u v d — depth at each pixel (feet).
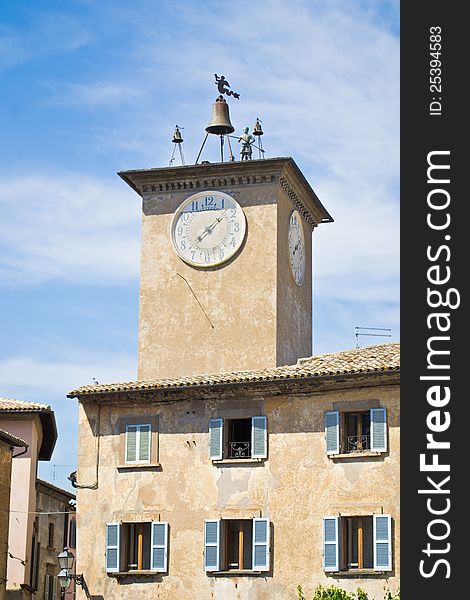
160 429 146.20
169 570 141.79
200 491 142.61
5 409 172.65
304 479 138.41
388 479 135.03
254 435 141.38
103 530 145.69
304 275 180.34
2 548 150.20
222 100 180.96
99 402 149.28
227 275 168.25
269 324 165.07
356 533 136.56
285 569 136.87
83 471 148.05
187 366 167.12
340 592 132.16
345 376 136.87
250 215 168.86
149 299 170.71
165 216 172.35
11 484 170.91
